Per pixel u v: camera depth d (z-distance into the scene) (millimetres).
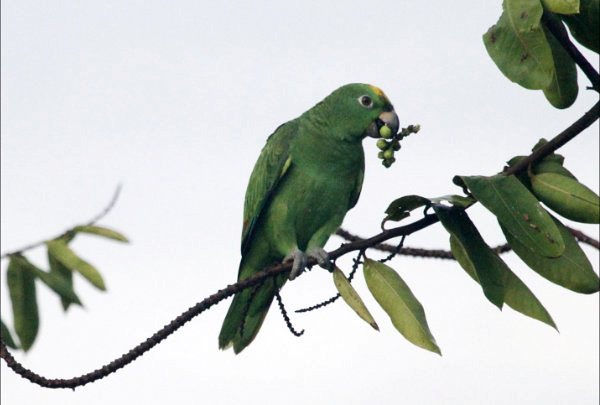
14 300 8773
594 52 6164
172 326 6891
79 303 8883
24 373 6395
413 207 6676
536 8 5617
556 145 6266
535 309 6336
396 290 6656
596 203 6062
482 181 6129
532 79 5602
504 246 7828
